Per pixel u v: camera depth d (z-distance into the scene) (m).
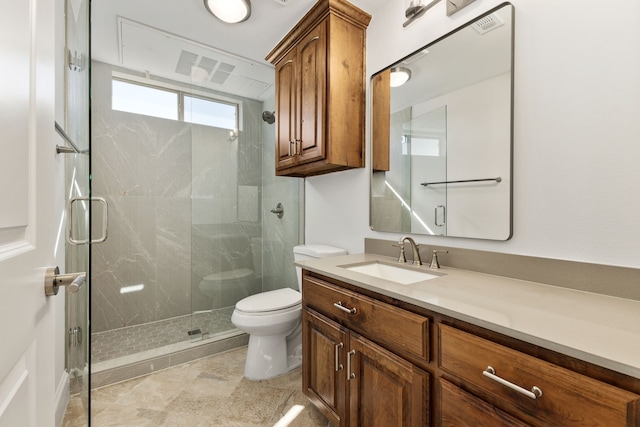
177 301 2.64
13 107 0.44
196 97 2.61
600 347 0.54
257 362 1.76
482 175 1.17
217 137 2.70
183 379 1.77
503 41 1.10
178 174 2.64
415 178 1.45
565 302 0.81
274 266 2.76
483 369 0.69
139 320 2.47
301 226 2.36
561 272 0.96
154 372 1.84
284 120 1.88
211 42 2.01
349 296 1.13
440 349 0.80
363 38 1.66
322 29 1.55
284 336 1.84
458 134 1.26
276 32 1.89
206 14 1.71
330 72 1.52
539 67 1.01
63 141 1.15
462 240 1.26
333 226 1.99
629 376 0.49
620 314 0.71
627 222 0.84
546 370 0.59
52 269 0.61
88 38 0.90
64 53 1.13
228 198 2.73
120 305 2.41
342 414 1.17
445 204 1.32
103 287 2.35
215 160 2.68
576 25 0.93
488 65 1.15
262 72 2.43
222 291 2.67
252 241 2.85
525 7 1.05
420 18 1.42
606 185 0.87
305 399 1.57
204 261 2.61
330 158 1.53
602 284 0.87
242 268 2.79
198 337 2.20
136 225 2.47
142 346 2.06
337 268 1.31
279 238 2.67
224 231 2.71
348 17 1.57
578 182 0.93
